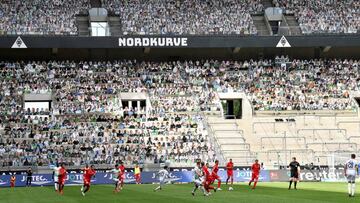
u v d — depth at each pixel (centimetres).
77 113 8819
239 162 7681
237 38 10088
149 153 7762
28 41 9575
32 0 10331
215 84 9744
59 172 5156
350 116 9144
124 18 10400
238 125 8819
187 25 10419
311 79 9988
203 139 8200
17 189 5975
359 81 9944
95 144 7938
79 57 10306
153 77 9775
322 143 8338
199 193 4850
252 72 10100
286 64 10225
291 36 10188
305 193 4706
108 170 7169
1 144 7769
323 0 11075
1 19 9919
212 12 10688
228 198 4225
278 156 7712
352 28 10544
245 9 10831
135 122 8531
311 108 9300
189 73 9975
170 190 5325
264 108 9250
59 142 7950
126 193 4994
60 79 9506
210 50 10619
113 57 10394
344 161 7612
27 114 8600
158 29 10300
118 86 9500
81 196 4700
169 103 9181
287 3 11006
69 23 10119
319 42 10219
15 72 9481
